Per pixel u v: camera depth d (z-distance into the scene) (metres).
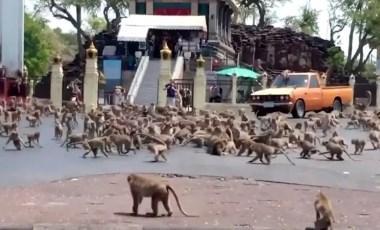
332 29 84.38
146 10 59.56
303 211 10.98
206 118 23.42
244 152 19.09
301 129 25.27
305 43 74.56
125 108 30.78
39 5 78.69
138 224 9.48
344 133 27.11
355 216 10.71
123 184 13.30
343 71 75.62
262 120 25.86
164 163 16.67
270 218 10.36
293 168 16.30
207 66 53.53
